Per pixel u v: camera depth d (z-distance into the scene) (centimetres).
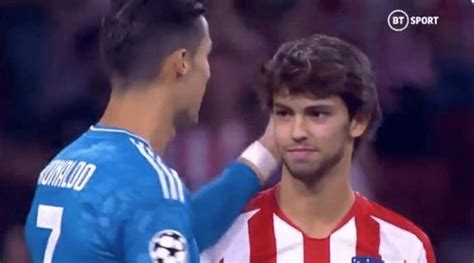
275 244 1279
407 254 1280
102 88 2598
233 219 1288
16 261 2439
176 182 1144
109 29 1190
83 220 1127
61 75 2617
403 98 2619
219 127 2425
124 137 1170
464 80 2630
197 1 1208
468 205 2592
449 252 2580
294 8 2592
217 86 2447
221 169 2409
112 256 1117
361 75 1225
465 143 2612
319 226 1280
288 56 1208
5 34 2642
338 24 2605
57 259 1145
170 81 1191
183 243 1109
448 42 2641
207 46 1227
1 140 2559
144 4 1184
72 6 2645
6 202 2503
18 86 2614
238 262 1281
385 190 2555
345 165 1264
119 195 1119
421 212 2591
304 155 1227
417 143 2606
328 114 1216
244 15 2550
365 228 1281
